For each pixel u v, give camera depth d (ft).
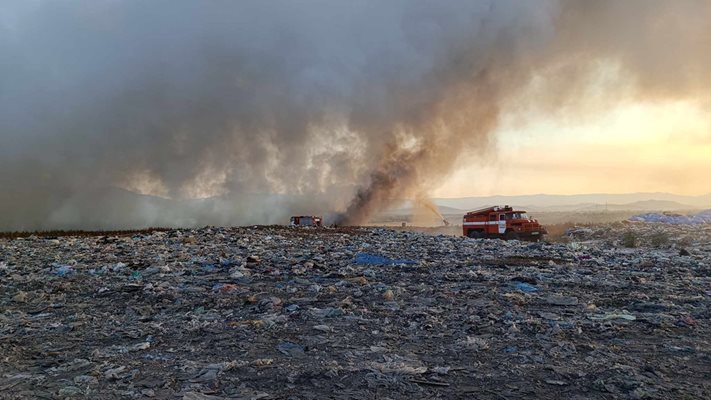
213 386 19.56
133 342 26.14
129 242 86.89
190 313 32.71
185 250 73.46
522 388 19.15
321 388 19.38
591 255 70.54
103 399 18.31
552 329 27.04
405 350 24.14
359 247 79.87
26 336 27.48
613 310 32.35
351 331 27.78
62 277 49.26
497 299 36.09
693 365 21.42
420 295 38.19
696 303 34.45
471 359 22.67
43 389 19.43
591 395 18.45
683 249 73.26
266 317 30.83
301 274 50.08
